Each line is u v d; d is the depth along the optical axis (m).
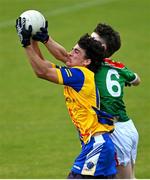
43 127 42.94
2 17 83.88
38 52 25.81
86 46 24.92
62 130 42.19
